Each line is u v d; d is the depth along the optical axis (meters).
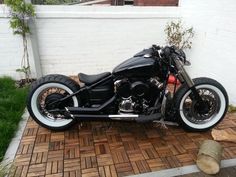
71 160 2.55
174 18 5.16
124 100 2.80
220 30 3.99
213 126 3.05
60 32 4.76
